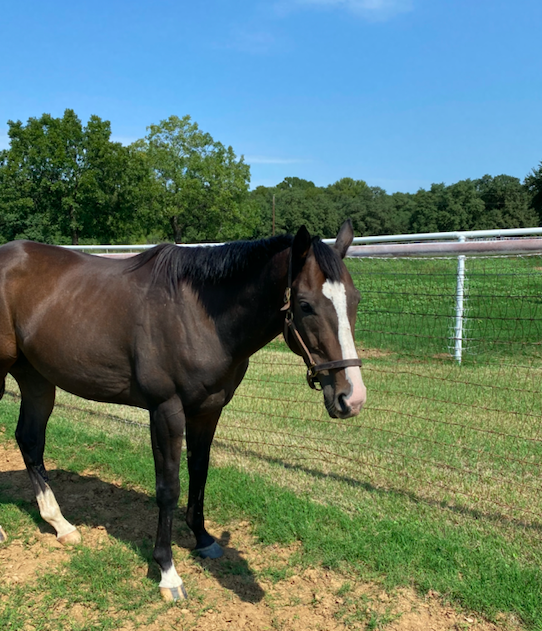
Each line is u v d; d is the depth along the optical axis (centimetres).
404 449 412
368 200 8681
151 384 248
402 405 493
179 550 300
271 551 295
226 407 527
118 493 374
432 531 300
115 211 3203
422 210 7012
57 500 362
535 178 3722
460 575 262
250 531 318
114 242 3350
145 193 3266
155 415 253
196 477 289
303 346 216
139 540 311
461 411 474
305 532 302
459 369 484
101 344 262
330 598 251
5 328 288
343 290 206
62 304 275
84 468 416
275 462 402
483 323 484
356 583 262
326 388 206
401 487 355
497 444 409
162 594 254
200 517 296
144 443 462
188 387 246
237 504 342
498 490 343
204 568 280
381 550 281
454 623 231
